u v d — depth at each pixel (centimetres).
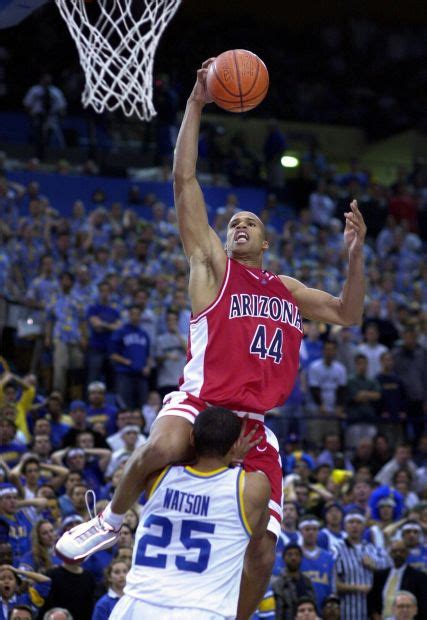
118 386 1555
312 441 1573
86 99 776
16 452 1233
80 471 1205
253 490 498
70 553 543
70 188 2341
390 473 1432
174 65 2870
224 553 493
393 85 3353
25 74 2789
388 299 2078
